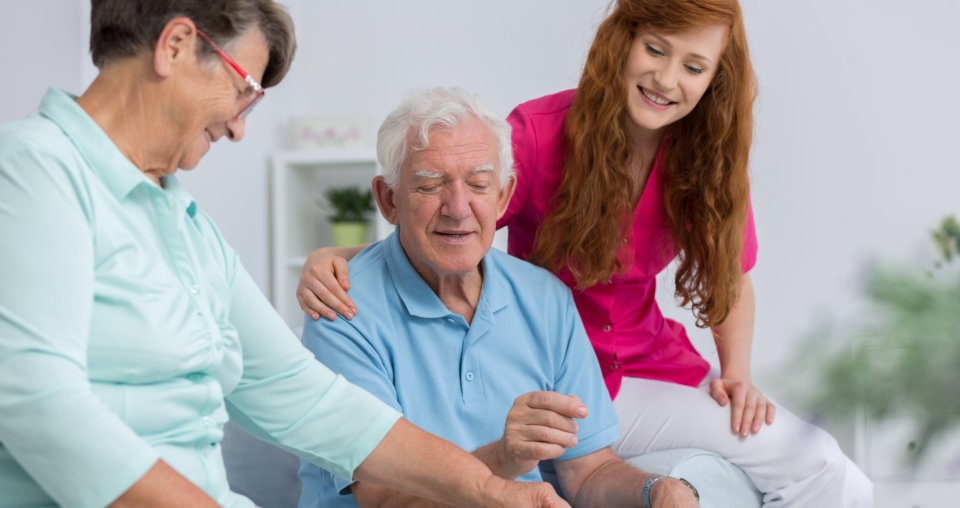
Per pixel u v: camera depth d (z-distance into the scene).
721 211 1.77
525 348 1.55
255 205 3.64
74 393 0.84
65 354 0.85
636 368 1.92
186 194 1.06
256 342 1.18
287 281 3.69
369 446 1.22
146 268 0.96
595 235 1.74
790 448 1.74
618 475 1.53
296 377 1.20
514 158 1.75
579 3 3.64
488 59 3.72
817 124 3.47
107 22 0.94
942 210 3.43
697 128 1.76
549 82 3.68
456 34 3.75
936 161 3.43
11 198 0.85
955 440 3.11
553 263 1.78
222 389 1.09
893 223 3.45
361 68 3.82
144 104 0.96
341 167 3.91
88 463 0.84
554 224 1.75
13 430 0.83
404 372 1.47
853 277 3.45
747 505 1.75
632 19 1.63
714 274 1.80
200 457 1.03
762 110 3.49
